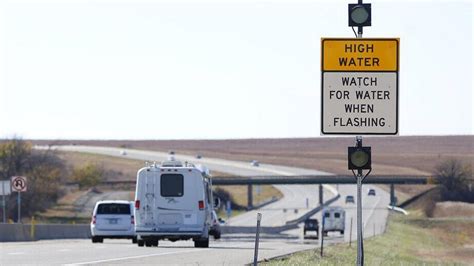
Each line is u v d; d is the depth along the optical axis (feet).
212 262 236.43
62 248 309.63
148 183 322.14
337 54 174.29
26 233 435.53
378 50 174.19
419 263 350.64
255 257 195.72
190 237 323.37
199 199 321.52
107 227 389.19
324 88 174.19
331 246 402.72
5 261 232.53
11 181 448.24
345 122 174.09
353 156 171.12
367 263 286.66
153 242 336.29
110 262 230.89
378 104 174.09
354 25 172.76
